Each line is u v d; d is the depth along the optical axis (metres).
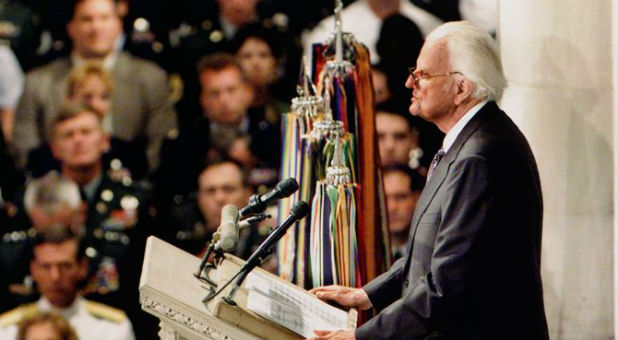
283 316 11.16
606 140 14.04
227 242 10.77
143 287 10.80
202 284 11.40
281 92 20.97
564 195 14.14
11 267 20.09
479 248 10.59
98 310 20.16
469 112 11.22
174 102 20.94
